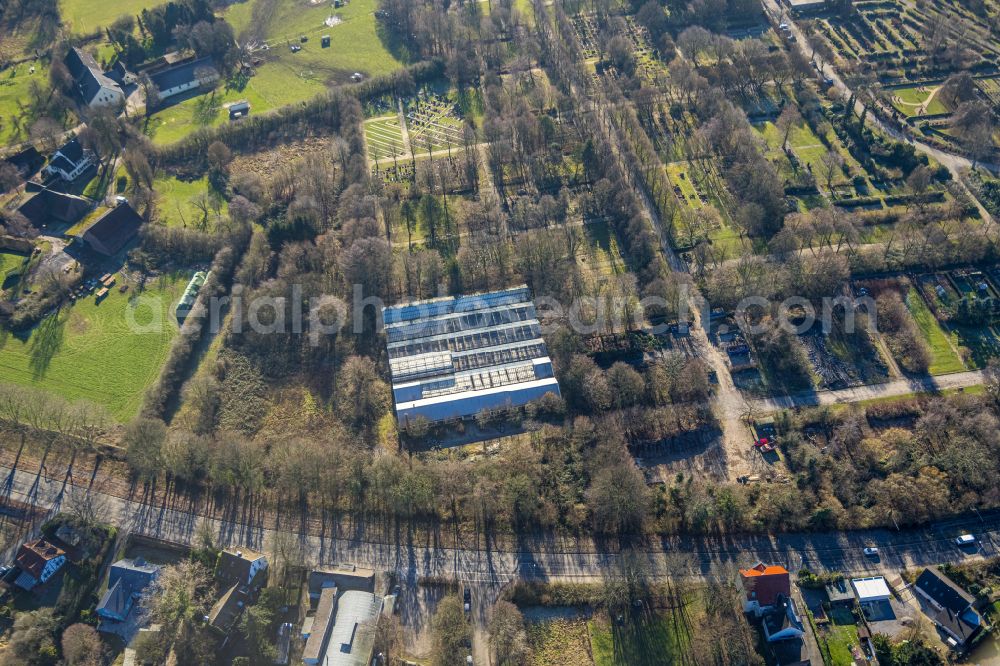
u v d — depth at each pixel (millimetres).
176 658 188125
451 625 187750
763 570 191125
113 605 195625
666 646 190500
